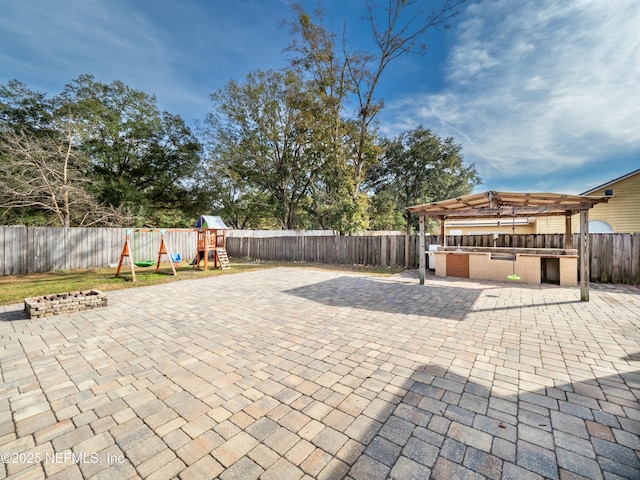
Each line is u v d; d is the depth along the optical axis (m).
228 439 1.79
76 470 1.55
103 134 16.75
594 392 2.28
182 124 19.94
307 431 1.85
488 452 1.65
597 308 4.84
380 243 11.28
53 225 13.45
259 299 5.71
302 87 18.77
